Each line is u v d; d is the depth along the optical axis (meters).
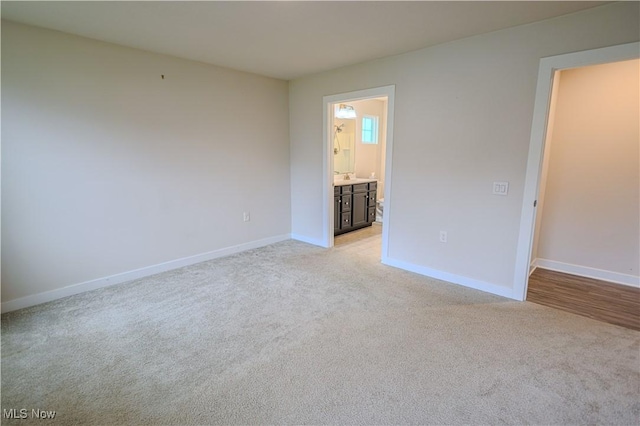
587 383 1.81
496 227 2.90
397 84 3.35
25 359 2.03
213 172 3.86
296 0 2.09
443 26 2.55
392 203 3.62
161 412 1.63
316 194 4.51
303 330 2.37
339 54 3.29
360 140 6.09
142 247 3.36
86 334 2.31
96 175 2.96
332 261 3.91
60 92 2.69
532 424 1.54
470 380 1.84
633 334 2.30
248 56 3.35
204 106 3.66
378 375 1.89
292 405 1.67
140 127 3.19
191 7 2.20
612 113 3.05
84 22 2.45
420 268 3.49
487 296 2.93
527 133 2.62
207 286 3.15
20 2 2.10
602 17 2.21
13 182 2.54
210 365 1.99
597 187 3.21
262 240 4.57
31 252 2.68
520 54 2.57
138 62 3.10
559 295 2.94
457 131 3.01
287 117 4.62
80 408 1.65
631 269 3.13
